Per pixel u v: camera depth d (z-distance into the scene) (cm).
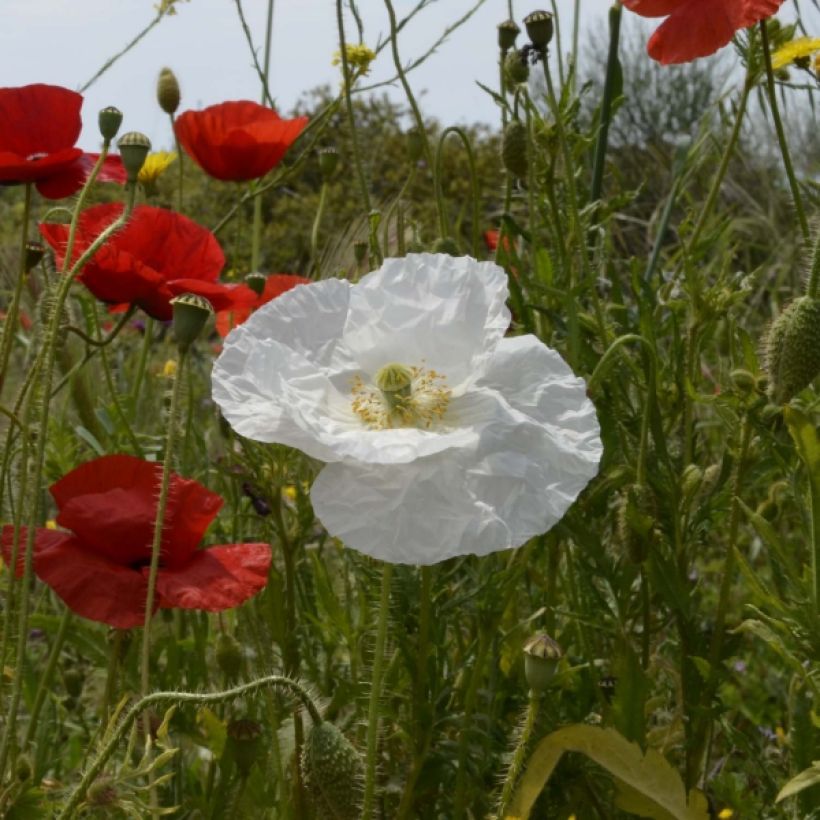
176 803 54
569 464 44
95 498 50
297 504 57
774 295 82
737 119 58
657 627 58
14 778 48
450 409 45
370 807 45
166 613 56
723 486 56
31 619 57
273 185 65
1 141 55
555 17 61
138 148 48
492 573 52
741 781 58
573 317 54
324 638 59
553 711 55
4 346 54
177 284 53
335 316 46
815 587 48
